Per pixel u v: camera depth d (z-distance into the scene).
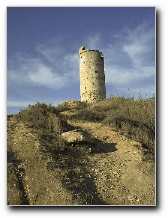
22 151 11.26
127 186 10.90
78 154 11.91
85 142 12.29
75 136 12.27
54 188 10.18
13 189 9.95
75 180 10.80
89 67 18.56
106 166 11.60
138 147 12.27
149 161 11.61
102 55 18.89
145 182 10.94
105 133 13.20
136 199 10.45
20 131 12.21
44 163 10.95
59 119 13.45
